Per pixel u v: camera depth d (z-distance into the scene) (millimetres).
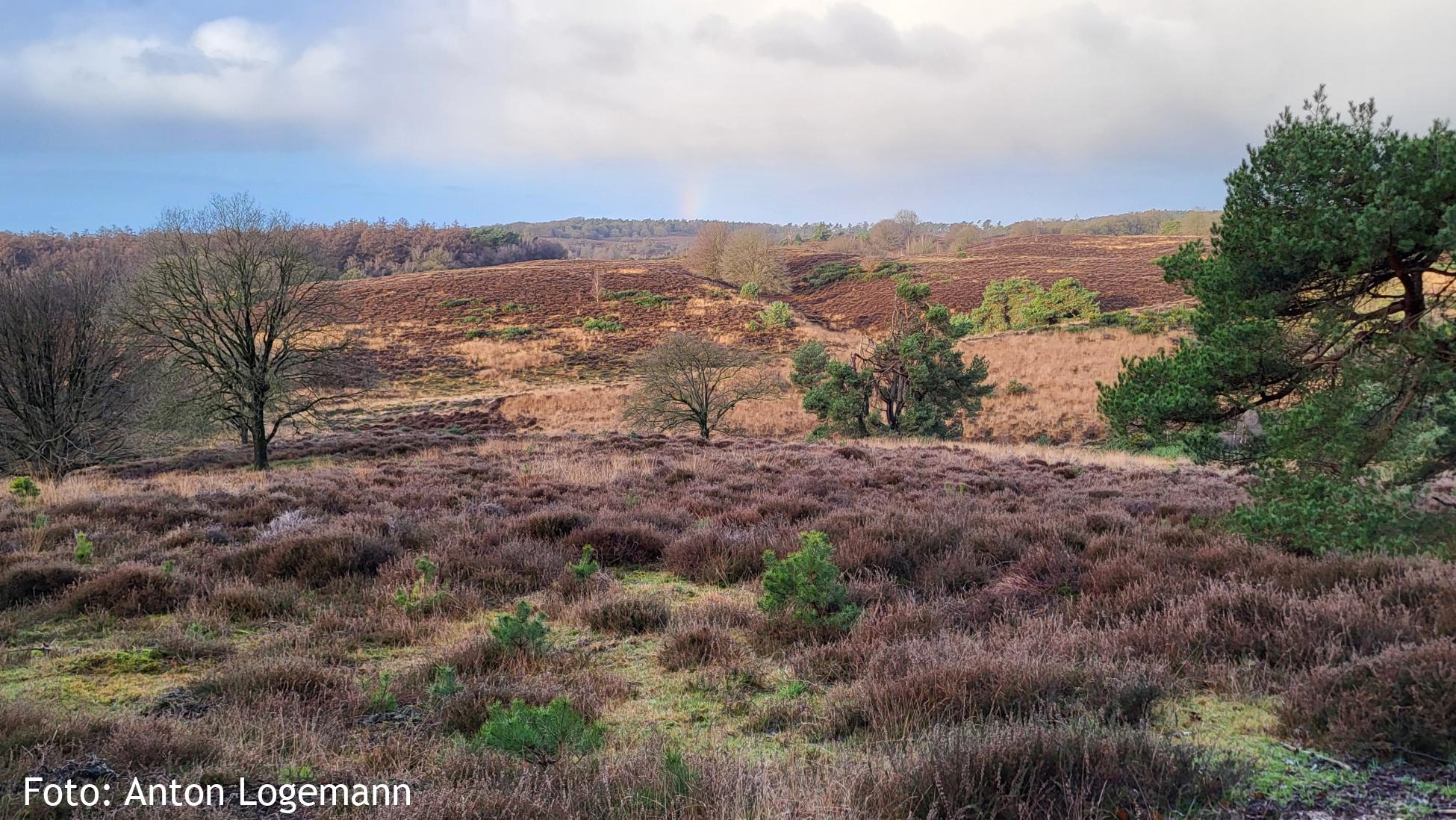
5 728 4152
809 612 6617
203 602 7449
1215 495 14320
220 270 24500
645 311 88062
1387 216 7371
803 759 4188
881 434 34562
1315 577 6742
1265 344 8492
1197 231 161375
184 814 3324
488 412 50156
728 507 12648
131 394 26578
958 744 3725
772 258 113250
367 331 76812
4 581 7641
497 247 192875
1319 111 8695
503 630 6141
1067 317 65312
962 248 157000
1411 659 4406
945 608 7098
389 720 4965
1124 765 3621
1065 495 14000
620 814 3395
